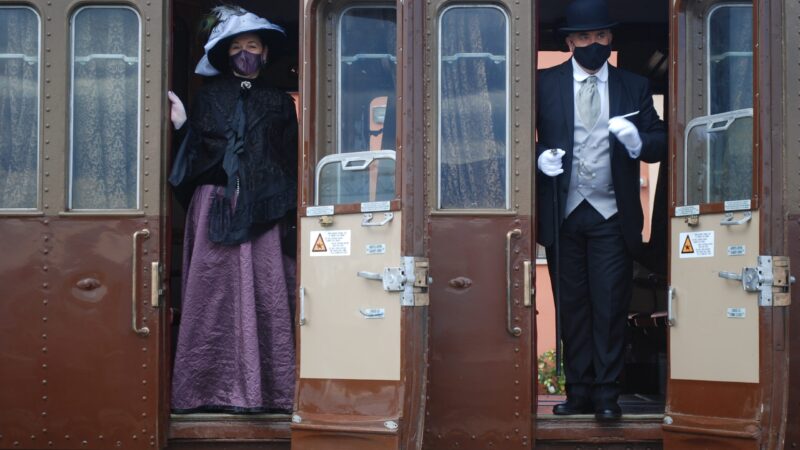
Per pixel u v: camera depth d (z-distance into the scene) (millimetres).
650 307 11469
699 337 8242
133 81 8938
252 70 9461
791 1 8469
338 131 8453
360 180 8250
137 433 8703
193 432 8836
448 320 8641
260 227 9102
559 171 8969
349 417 7965
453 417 8594
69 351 8773
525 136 8703
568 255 9242
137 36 8945
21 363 8797
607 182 9172
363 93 8422
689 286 8352
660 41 11828
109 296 8781
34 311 8805
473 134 8781
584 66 9242
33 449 8773
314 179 8422
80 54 8969
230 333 9055
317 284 8273
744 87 8445
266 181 9086
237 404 8914
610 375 8953
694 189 8484
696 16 8570
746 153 8133
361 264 8078
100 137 8922
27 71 8961
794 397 8375
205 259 9055
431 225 8695
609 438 8766
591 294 9148
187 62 11242
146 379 8727
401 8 7914
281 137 9352
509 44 8781
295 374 8641
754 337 7801
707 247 8211
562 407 9203
